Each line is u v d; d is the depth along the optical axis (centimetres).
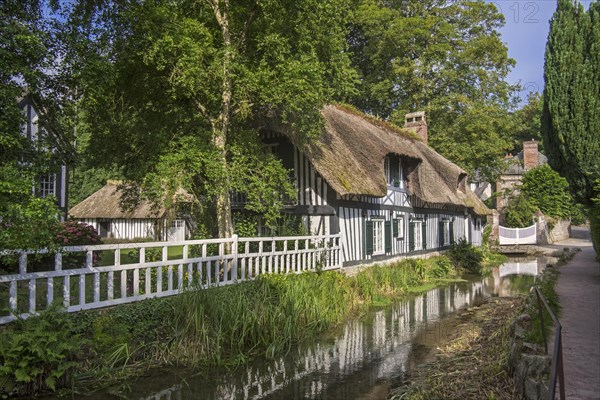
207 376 719
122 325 734
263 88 1052
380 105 3275
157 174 1023
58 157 747
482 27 3097
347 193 1339
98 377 668
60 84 779
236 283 978
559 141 1232
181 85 1056
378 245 1738
